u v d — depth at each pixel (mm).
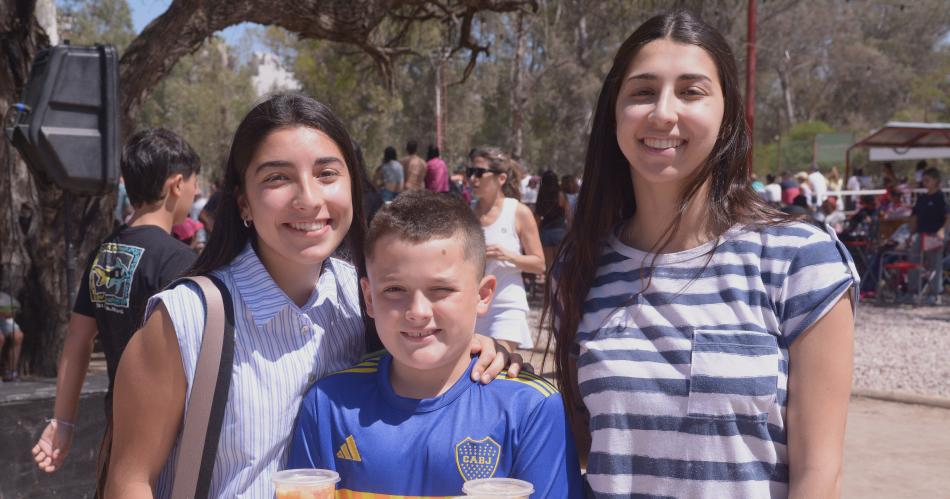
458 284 1880
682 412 1818
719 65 1908
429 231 1859
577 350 2076
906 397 7605
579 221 2133
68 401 3045
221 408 1873
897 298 14188
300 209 1918
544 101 39281
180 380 1882
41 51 5289
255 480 1955
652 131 1875
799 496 1699
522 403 1917
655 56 1894
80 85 5094
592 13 19797
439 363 1888
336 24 8352
